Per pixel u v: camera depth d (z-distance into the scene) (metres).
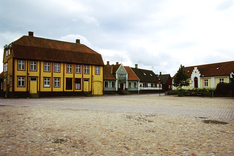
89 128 7.98
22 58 32.59
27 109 13.99
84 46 44.50
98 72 43.16
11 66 32.44
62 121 9.39
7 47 34.81
